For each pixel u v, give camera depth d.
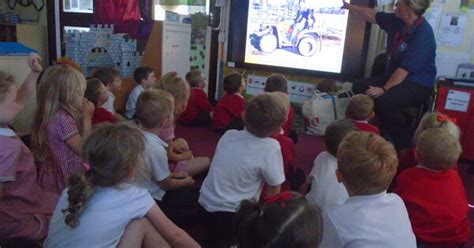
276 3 4.12
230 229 1.60
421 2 2.56
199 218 1.79
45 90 1.70
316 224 0.86
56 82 1.69
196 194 1.91
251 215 0.89
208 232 1.67
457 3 3.25
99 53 4.37
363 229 1.11
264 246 0.84
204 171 2.45
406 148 2.57
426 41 2.62
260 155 1.59
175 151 2.48
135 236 1.10
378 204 1.15
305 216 0.85
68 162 1.69
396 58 2.77
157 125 1.84
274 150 1.60
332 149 1.62
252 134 1.65
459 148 1.50
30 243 1.33
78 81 1.73
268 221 0.85
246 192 1.60
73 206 1.04
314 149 3.32
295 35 4.09
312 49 4.03
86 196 1.05
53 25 4.92
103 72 3.00
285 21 4.12
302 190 2.04
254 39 4.31
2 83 1.32
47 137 1.70
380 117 2.71
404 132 2.68
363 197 1.17
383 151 1.18
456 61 3.33
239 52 4.43
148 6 4.53
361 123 2.17
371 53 3.80
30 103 2.48
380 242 1.10
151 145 1.78
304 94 4.16
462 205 1.50
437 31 3.36
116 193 1.08
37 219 1.43
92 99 2.36
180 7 4.54
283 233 0.83
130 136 1.11
